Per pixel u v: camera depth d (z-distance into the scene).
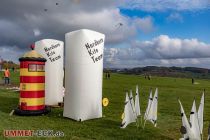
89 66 11.70
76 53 11.75
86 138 8.94
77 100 11.64
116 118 12.38
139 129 10.43
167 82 49.00
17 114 12.41
